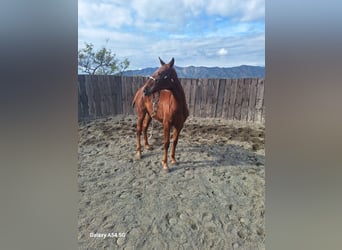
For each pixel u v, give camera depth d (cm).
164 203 178
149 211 174
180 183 190
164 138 195
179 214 172
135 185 190
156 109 193
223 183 188
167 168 198
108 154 201
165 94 188
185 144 210
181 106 186
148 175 196
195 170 199
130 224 168
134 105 202
